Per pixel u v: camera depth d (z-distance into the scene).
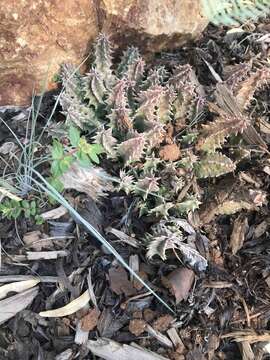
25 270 0.32
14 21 0.32
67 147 0.33
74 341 0.30
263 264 0.32
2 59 0.33
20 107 0.35
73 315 0.31
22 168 0.33
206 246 0.32
